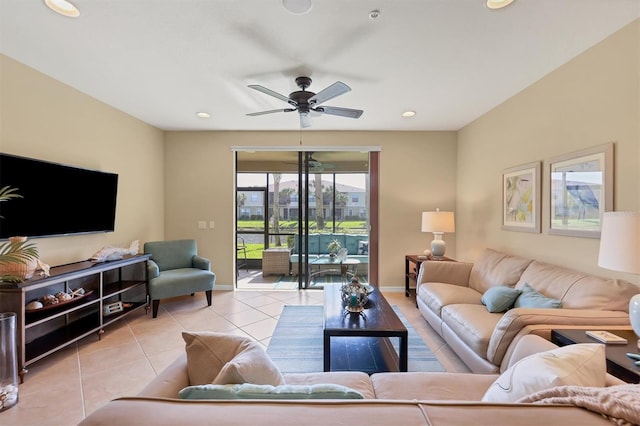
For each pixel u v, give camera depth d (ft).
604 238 5.02
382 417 2.16
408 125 13.96
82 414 5.84
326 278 15.58
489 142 11.91
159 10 5.94
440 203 14.93
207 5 5.80
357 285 8.46
